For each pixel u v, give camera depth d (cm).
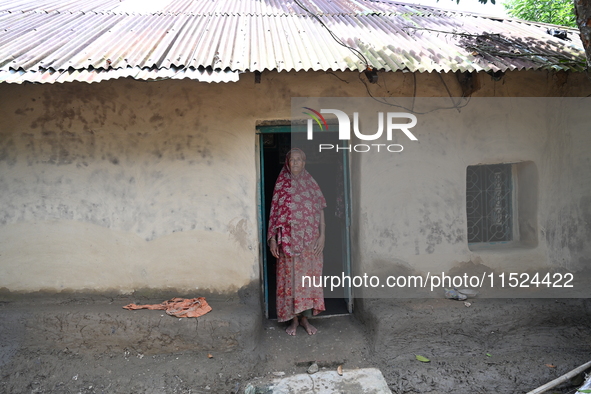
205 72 318
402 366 360
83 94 377
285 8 522
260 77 357
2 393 327
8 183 381
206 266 393
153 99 382
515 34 443
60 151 381
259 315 387
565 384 344
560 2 752
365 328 398
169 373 340
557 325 389
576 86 426
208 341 355
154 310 370
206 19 462
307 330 396
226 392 333
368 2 561
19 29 401
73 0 537
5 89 372
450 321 375
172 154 386
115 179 386
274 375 350
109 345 355
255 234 393
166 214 389
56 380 336
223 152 387
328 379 344
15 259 384
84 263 388
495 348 376
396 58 348
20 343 351
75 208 385
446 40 407
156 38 386
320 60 340
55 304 380
